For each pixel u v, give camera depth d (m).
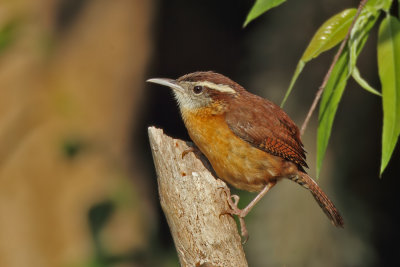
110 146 17.30
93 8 18.12
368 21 6.46
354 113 12.22
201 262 6.38
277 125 8.32
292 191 11.60
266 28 12.40
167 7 17.25
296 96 11.72
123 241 14.83
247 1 16.48
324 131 6.54
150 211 16.31
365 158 12.47
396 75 6.19
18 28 14.17
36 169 17.81
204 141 8.31
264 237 11.69
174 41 17.16
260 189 8.59
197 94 8.37
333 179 11.95
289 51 11.91
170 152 6.50
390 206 13.88
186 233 6.41
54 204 17.64
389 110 6.13
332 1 11.51
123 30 17.70
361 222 12.21
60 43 18.02
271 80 12.05
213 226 6.38
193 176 6.41
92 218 12.58
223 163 8.32
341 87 6.48
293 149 8.37
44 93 18.00
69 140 15.05
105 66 17.78
